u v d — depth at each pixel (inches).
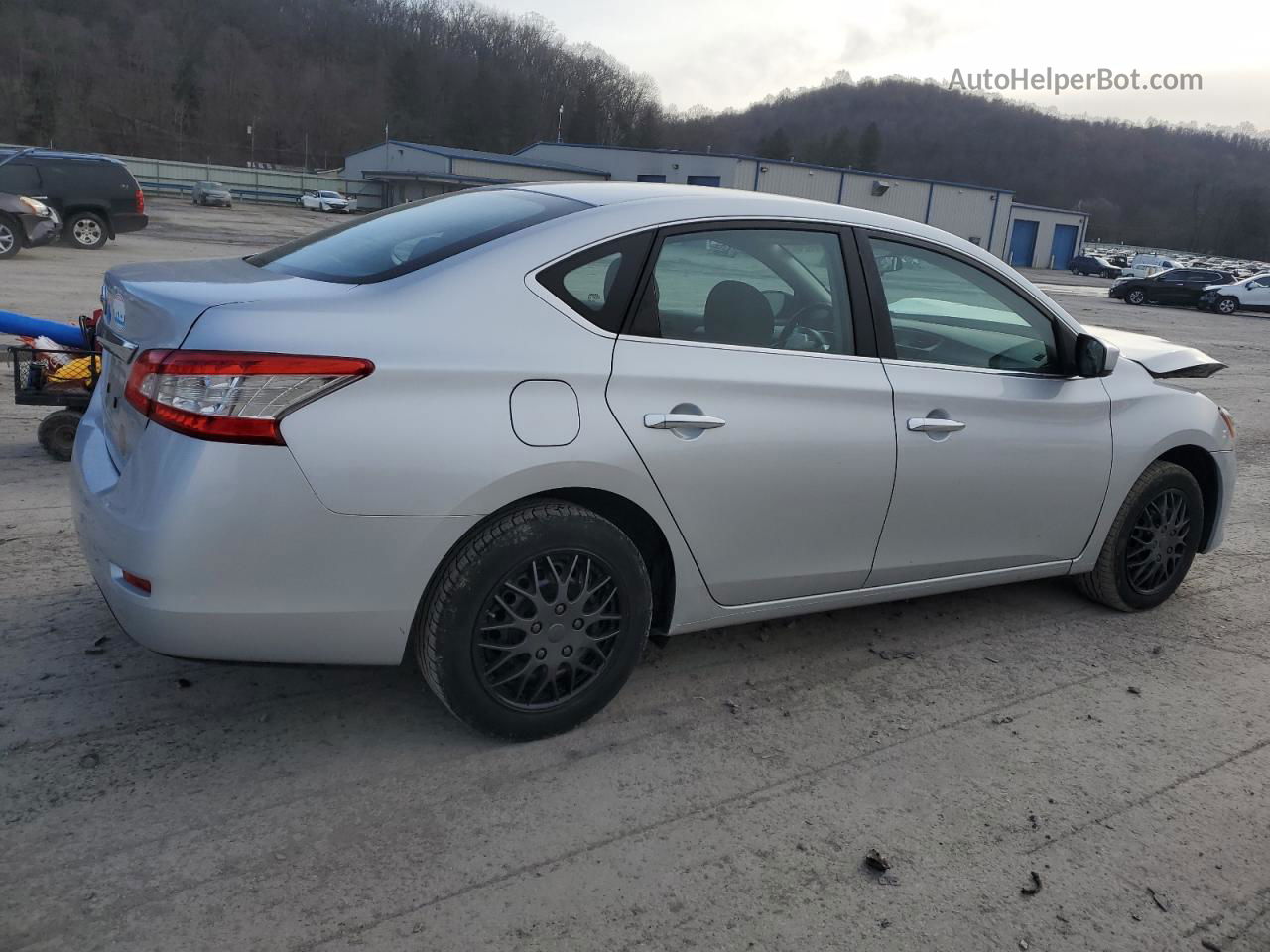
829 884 94.1
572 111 5477.4
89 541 100.7
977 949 86.7
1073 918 91.6
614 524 113.0
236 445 90.3
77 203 706.2
